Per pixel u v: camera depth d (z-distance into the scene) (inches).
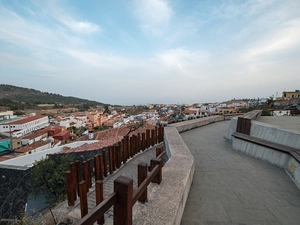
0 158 659.4
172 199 74.3
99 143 406.9
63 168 288.4
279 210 90.0
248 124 201.5
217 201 98.0
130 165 206.4
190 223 79.8
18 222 153.6
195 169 143.7
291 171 130.7
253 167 147.6
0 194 308.2
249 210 90.0
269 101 844.6
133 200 53.5
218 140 241.8
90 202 143.9
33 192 280.4
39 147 1018.7
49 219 140.6
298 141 143.3
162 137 288.2
